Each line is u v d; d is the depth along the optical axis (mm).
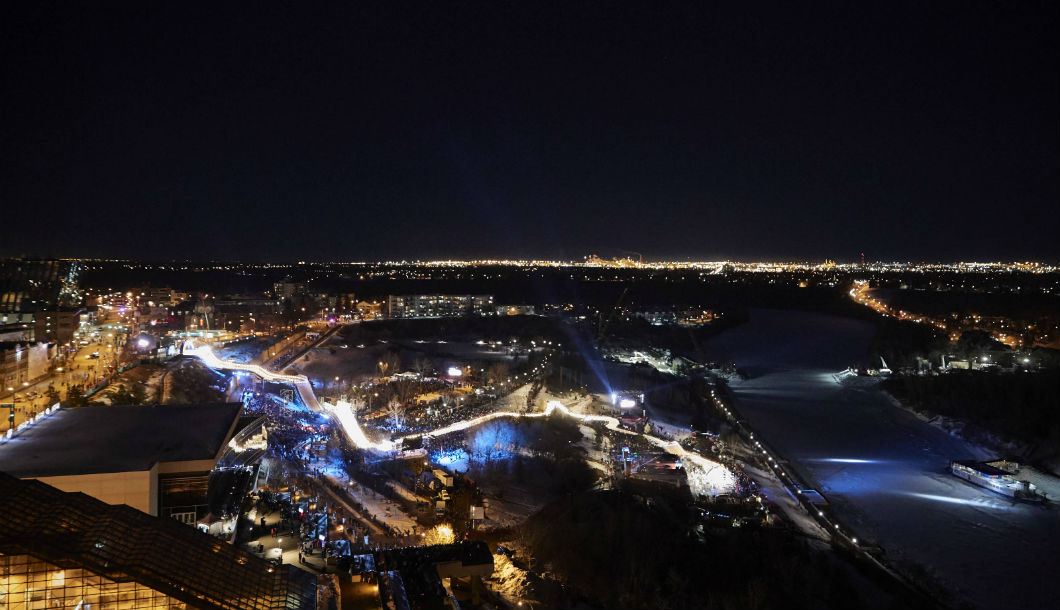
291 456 87125
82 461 50969
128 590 32062
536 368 162125
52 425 61688
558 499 76375
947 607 58500
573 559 61031
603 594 55781
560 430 107312
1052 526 76375
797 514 78312
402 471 83062
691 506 75625
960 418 115375
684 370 165250
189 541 36344
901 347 179000
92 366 131250
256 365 158375
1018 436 104062
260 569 36594
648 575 58250
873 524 76938
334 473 81688
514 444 98562
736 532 68875
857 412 126875
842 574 62125
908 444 107875
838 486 89375
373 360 178625
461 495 71438
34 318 156500
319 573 45062
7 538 31250
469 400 130000
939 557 68812
